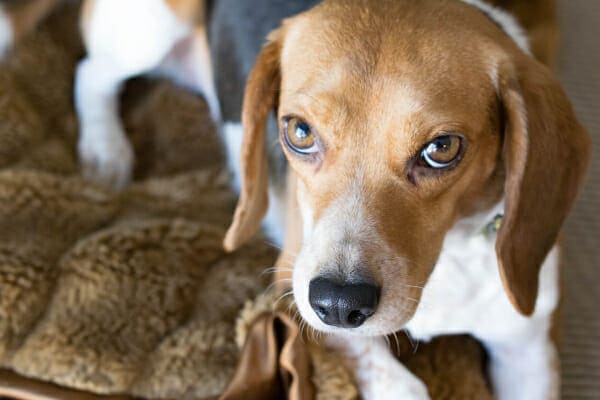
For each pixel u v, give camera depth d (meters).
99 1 0.81
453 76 0.54
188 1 0.80
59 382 0.66
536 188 0.56
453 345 0.67
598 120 0.89
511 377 0.67
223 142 0.83
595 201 0.82
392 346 0.67
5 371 0.66
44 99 0.85
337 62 0.54
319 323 0.55
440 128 0.53
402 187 0.54
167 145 0.84
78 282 0.69
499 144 0.57
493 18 0.63
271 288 0.68
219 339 0.67
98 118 0.84
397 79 0.53
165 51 0.82
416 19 0.55
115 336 0.68
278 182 0.72
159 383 0.66
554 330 0.67
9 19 0.84
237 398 0.63
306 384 0.63
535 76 0.56
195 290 0.71
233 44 0.77
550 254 0.63
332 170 0.55
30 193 0.73
